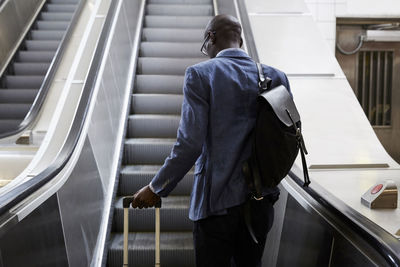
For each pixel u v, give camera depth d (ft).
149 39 19.81
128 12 17.66
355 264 4.71
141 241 10.37
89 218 9.07
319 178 8.99
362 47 24.06
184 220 11.03
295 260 6.79
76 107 10.61
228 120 5.35
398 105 24.27
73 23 20.07
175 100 15.38
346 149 10.56
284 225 7.75
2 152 12.82
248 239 5.72
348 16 22.85
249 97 5.45
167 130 14.35
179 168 5.17
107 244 9.84
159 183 5.26
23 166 12.27
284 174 5.34
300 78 13.23
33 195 6.01
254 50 13.39
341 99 12.41
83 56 12.79
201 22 21.11
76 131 8.92
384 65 24.13
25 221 5.51
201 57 18.43
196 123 5.15
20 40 22.47
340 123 11.51
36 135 14.35
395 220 6.02
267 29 15.53
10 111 18.01
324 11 22.88
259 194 5.23
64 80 16.89
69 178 7.78
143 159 13.20
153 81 16.35
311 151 10.41
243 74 5.53
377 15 22.82
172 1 23.35
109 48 13.16
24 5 23.58
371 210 6.41
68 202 7.58
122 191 12.10
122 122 13.79
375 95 24.30
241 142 5.36
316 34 15.39
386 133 24.38
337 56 24.07
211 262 5.49
